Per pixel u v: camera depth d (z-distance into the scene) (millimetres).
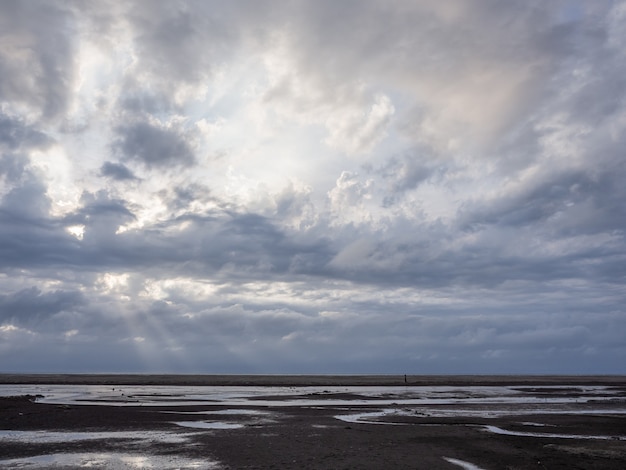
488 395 66938
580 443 25016
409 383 107562
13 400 48000
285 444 24344
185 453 22047
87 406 44781
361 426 31734
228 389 82125
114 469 18891
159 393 68750
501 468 19156
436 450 22781
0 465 19688
